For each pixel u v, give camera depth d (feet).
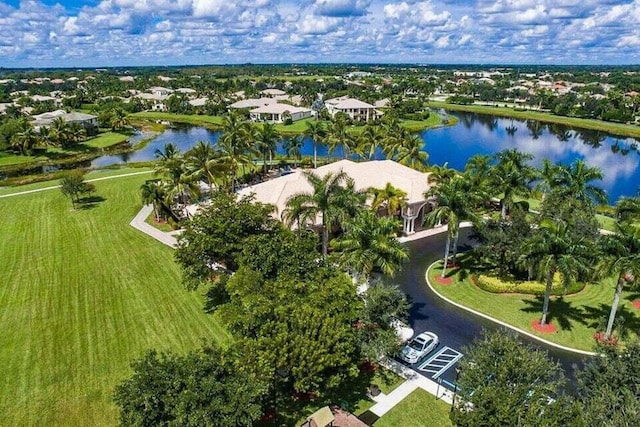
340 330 84.17
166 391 66.49
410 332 113.19
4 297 134.10
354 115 522.88
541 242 110.22
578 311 127.75
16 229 189.16
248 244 113.39
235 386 69.15
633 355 75.31
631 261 99.91
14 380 99.19
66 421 88.02
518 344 78.89
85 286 140.46
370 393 95.04
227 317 91.50
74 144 400.88
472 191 145.59
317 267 108.47
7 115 459.32
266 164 304.30
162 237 179.63
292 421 86.94
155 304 130.00
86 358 106.63
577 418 64.03
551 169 175.52
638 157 380.99
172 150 214.48
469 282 145.69
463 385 75.72
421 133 474.90
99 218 201.77
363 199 143.54
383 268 110.63
